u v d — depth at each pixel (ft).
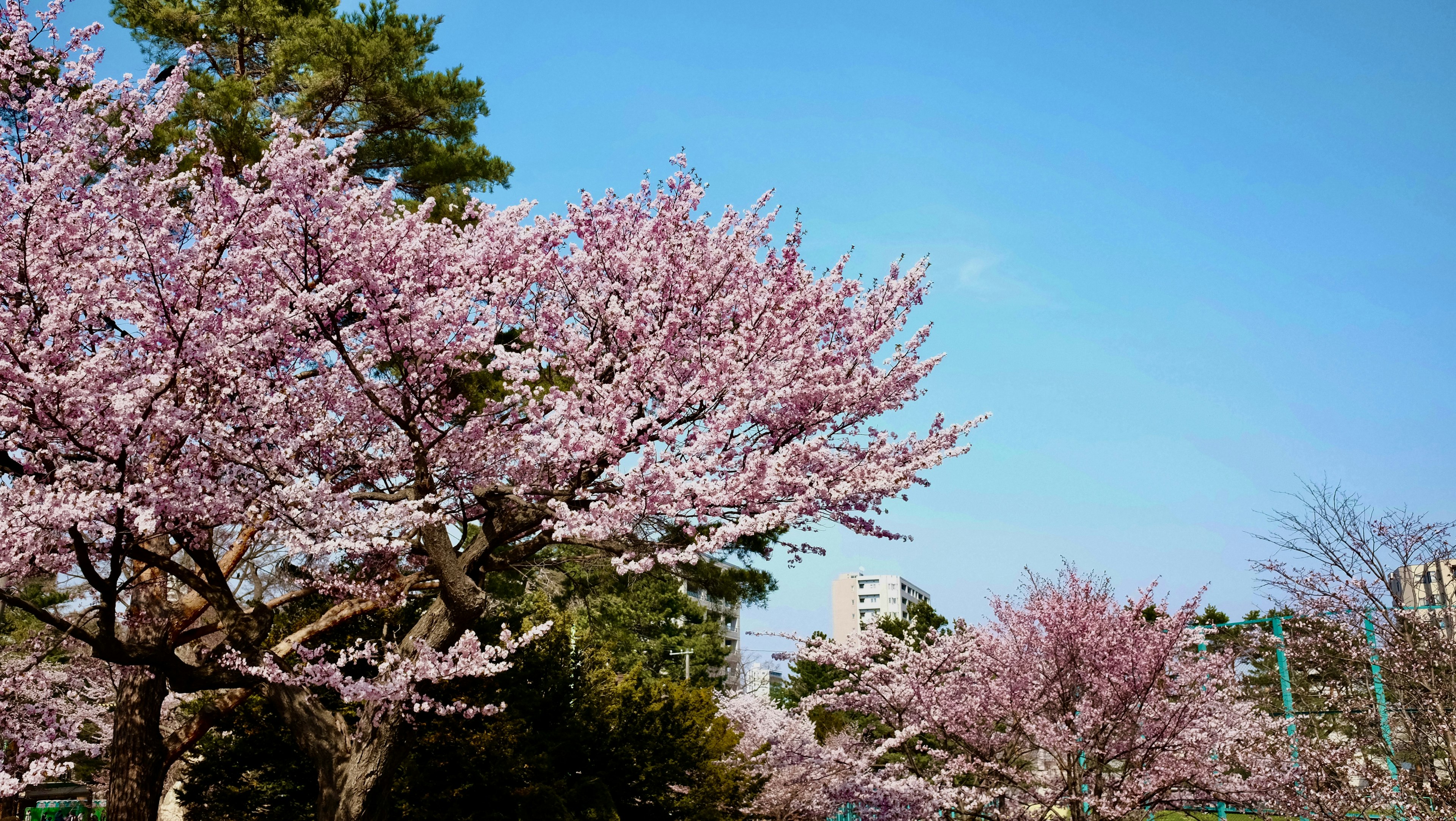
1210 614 67.26
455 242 30.40
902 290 32.96
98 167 27.71
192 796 36.63
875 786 40.50
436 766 33.86
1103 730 39.45
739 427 29.09
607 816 35.09
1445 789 30.27
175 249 23.40
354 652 26.04
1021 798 40.27
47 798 60.85
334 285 24.89
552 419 25.29
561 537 24.99
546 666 38.86
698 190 31.30
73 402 21.09
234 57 51.08
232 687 27.12
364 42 48.73
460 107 53.62
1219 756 38.96
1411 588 34.60
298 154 24.00
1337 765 32.94
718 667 128.67
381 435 29.35
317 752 27.35
